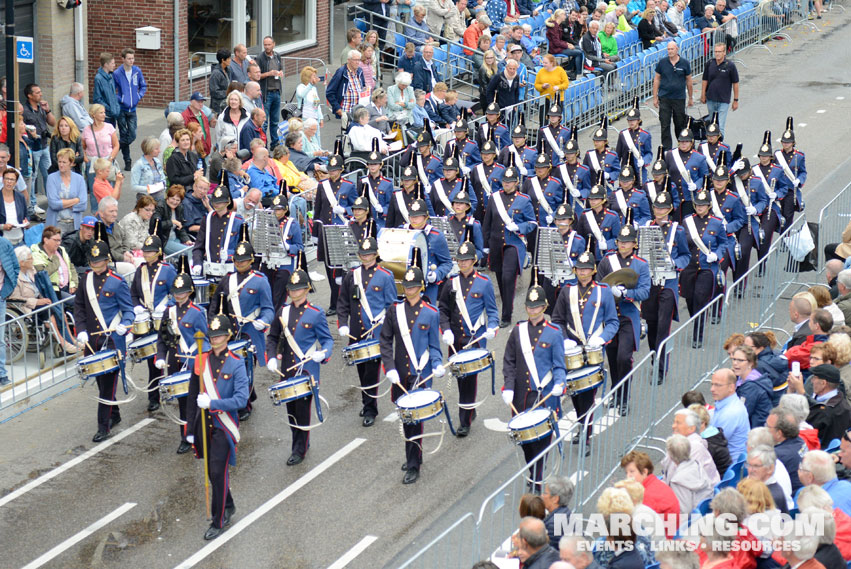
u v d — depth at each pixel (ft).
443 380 53.78
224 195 54.60
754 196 62.59
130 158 76.89
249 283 49.26
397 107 79.56
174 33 88.79
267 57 82.79
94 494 43.60
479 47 96.48
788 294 63.36
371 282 49.42
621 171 62.49
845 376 41.45
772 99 106.42
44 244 54.19
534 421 40.52
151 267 50.21
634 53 109.19
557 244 54.13
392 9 101.14
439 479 44.83
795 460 36.29
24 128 65.26
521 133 69.15
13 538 40.47
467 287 48.83
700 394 39.04
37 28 77.25
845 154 90.02
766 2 129.90
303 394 44.68
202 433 41.32
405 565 33.88
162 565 38.96
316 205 62.18
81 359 46.80
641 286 48.85
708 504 34.35
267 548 39.93
